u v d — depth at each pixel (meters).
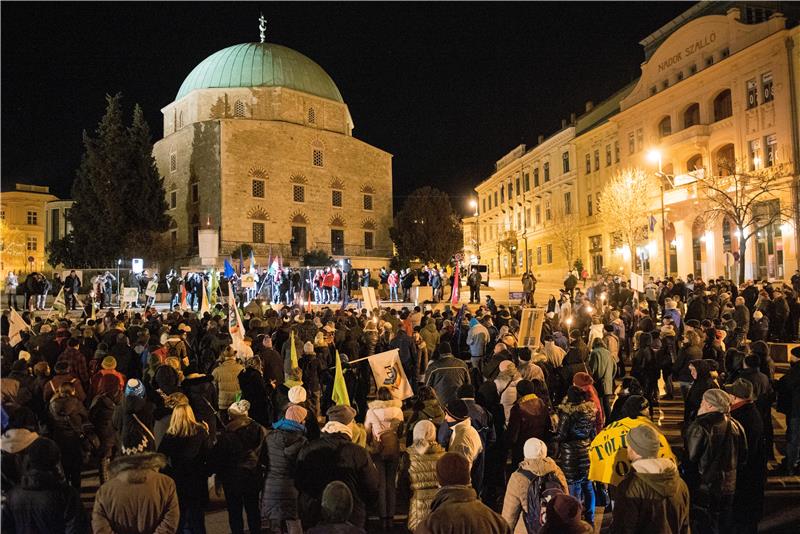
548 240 61.72
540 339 14.76
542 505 5.38
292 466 6.40
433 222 61.44
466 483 4.49
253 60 61.59
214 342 13.69
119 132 52.53
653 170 45.41
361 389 13.08
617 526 4.87
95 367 11.35
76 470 7.63
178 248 57.22
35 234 82.25
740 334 12.78
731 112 39.19
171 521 5.14
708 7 41.97
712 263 39.47
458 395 7.92
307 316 17.88
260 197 57.50
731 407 6.90
